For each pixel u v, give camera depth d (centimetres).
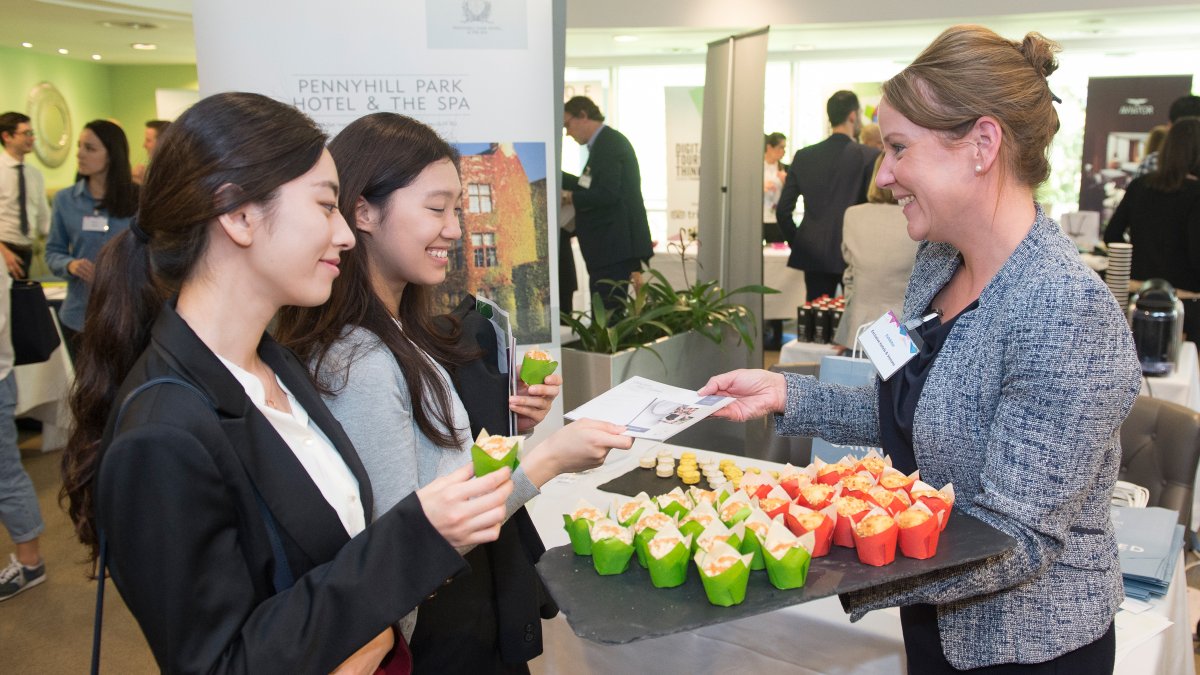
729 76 486
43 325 355
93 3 562
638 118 902
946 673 119
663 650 162
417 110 241
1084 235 489
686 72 877
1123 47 716
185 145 87
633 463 216
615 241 498
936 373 113
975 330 109
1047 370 99
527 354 148
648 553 99
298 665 83
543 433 262
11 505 312
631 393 160
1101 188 668
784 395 146
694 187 770
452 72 241
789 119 845
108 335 92
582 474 209
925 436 114
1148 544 157
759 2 618
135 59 912
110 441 84
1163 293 293
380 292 127
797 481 122
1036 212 110
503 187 249
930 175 108
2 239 514
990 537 101
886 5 600
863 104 811
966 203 108
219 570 83
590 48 763
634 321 328
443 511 90
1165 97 641
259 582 88
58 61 877
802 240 538
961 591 104
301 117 93
